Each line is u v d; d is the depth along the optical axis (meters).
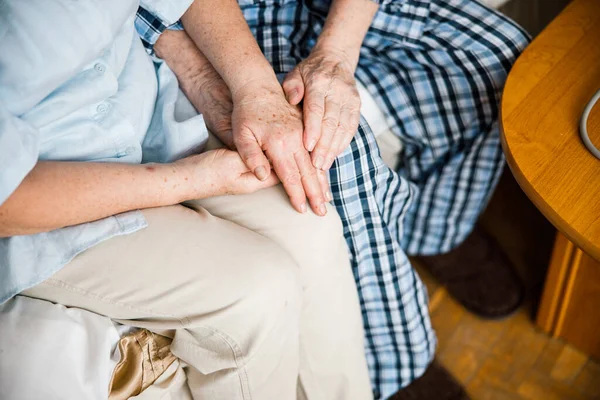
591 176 0.96
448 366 1.43
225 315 0.94
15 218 0.87
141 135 1.10
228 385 1.00
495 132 1.36
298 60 1.32
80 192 0.92
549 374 1.39
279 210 1.07
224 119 1.14
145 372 0.98
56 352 0.90
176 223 1.00
